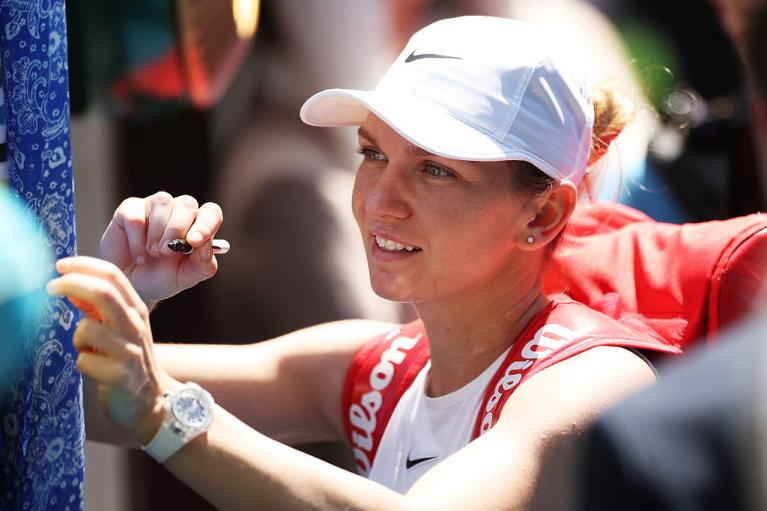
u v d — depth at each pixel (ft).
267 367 26.32
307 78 37.78
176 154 37.70
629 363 20.79
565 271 24.56
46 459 18.24
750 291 22.53
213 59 33.40
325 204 36.91
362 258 37.11
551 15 36.78
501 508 18.45
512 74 21.25
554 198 21.86
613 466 11.59
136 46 30.42
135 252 22.00
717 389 11.32
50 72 17.72
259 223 36.94
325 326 27.02
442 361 23.30
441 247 21.29
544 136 21.34
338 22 37.63
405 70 21.79
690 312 23.02
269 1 37.65
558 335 21.56
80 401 18.86
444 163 21.02
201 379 25.71
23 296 16.76
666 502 11.05
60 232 18.02
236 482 17.37
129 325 16.49
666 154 35.14
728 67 36.29
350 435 25.66
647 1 41.32
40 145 17.67
